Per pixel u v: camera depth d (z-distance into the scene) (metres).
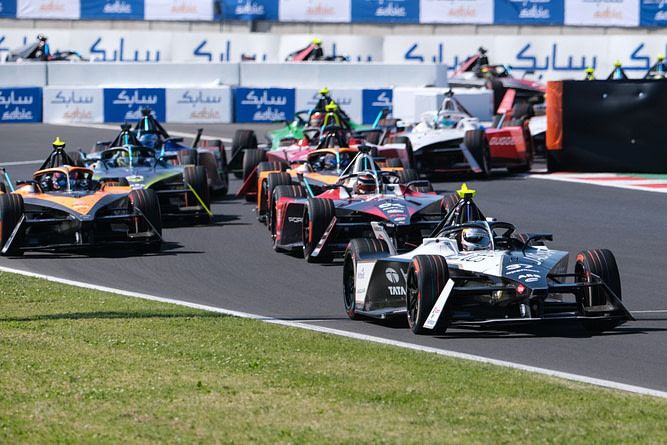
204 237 59.56
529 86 129.00
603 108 84.38
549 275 33.28
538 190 76.50
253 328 34.44
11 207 51.88
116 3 160.50
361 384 25.81
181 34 156.62
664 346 31.52
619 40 152.25
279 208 53.34
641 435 21.02
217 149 81.38
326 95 85.75
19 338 32.12
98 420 22.31
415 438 20.78
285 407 23.45
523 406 23.45
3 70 135.38
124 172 65.12
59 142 60.69
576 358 29.92
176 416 22.66
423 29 162.75
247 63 136.12
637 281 44.00
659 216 63.38
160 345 31.11
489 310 35.50
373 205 49.78
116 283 45.34
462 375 26.88
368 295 36.75
